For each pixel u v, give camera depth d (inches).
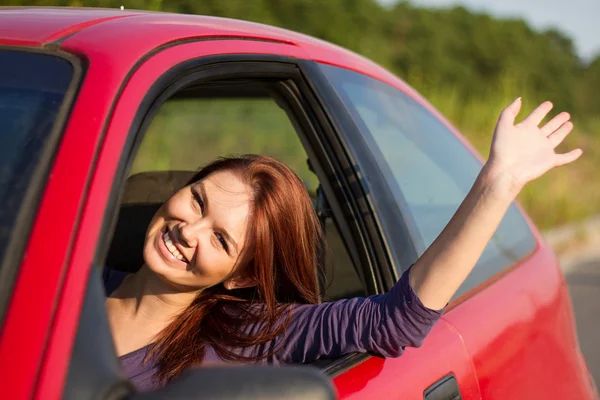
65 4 169.6
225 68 64.3
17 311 39.1
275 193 61.0
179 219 60.3
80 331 39.8
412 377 65.2
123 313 65.3
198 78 60.3
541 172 58.5
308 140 77.3
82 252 42.1
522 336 83.4
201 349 64.3
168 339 63.7
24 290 39.8
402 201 79.2
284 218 61.8
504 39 925.2
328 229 99.2
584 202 435.8
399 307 61.6
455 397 69.0
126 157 47.9
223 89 112.7
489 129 488.4
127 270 92.5
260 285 62.8
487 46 893.2
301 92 76.4
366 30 683.4
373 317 62.7
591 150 629.0
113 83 50.4
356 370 62.4
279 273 64.7
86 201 43.9
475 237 59.1
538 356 85.5
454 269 59.9
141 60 54.1
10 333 38.4
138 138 50.0
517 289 88.4
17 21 58.7
